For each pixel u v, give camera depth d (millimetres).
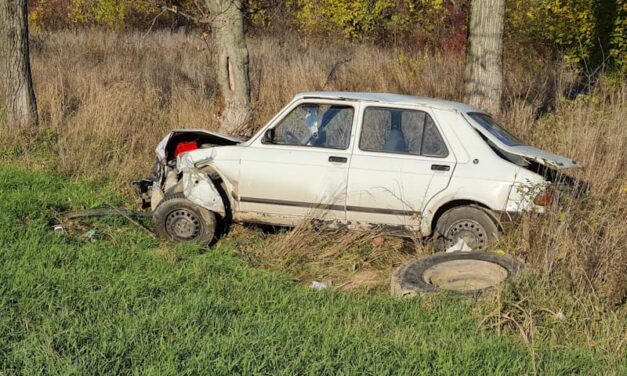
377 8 22547
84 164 10562
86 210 8711
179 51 19828
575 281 5953
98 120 11844
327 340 5070
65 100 13383
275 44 20406
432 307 5820
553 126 11203
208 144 8875
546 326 5520
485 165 7391
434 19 21516
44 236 7457
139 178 10305
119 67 16609
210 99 13062
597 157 9211
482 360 4848
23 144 11547
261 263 7344
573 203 6938
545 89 13484
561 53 15438
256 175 7781
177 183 8156
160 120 12211
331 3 23172
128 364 4691
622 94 11516
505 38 15914
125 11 26781
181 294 6027
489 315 5555
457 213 7441
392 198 7508
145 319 5324
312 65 15438
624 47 14727
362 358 4789
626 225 6547
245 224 8305
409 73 14500
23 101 12250
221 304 5750
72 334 5004
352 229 7691
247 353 4766
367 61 15828
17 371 4516
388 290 6719
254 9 11852
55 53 19422
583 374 4801
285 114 7887
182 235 7902
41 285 5918
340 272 7270
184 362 4684
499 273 6336
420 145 7582
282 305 5820
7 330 5082
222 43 11312
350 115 7750
